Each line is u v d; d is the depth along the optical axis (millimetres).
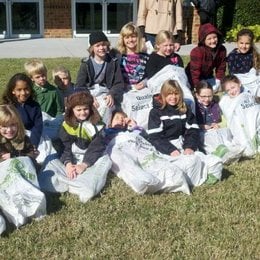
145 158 2373
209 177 2355
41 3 8070
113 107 2932
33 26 8188
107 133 2688
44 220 2012
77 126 2385
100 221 2008
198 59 3521
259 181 2400
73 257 1780
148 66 3191
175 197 2221
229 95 2938
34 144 2482
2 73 4938
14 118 2213
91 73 3023
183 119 2574
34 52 6574
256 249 1830
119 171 2381
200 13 6918
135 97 2986
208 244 1848
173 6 4652
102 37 2998
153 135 2557
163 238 1892
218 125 2898
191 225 1984
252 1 7551
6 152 2229
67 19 8172
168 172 2244
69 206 2133
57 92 3043
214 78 3664
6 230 1939
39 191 2012
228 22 7648
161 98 2574
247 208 2125
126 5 8352
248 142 2764
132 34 3154
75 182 2223
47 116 2877
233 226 1980
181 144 2580
